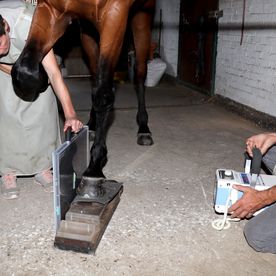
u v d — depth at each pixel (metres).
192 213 1.90
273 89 3.34
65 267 1.47
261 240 1.52
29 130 1.97
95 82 1.76
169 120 3.62
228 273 1.46
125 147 2.83
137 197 2.05
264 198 1.50
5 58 1.78
